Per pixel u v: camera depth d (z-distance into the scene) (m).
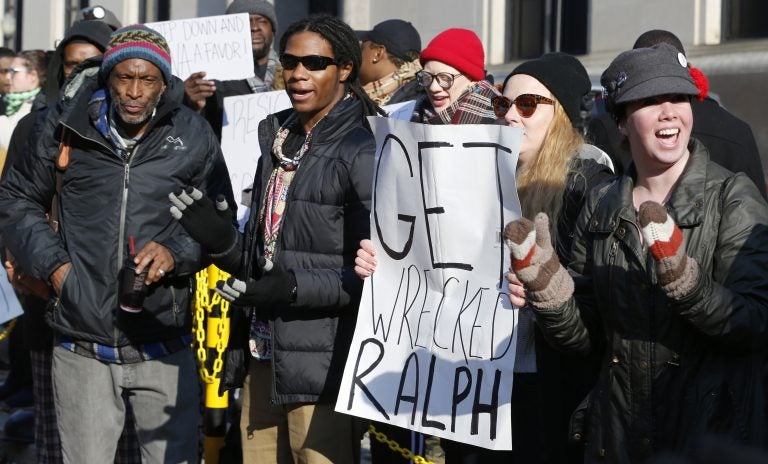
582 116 7.52
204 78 8.15
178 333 5.84
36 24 24.48
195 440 5.99
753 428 3.91
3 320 7.02
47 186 5.89
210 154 5.94
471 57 6.25
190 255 5.62
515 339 4.51
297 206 5.18
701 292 3.71
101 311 5.66
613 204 4.14
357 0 18.09
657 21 14.72
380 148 4.81
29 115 7.71
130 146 5.73
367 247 4.87
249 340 5.41
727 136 6.35
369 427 5.44
